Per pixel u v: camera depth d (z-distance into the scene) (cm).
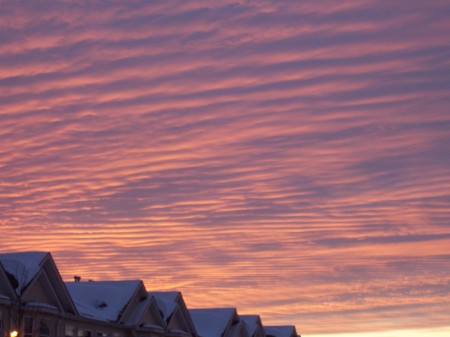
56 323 4534
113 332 5306
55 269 4528
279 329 9288
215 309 7600
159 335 5794
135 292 5559
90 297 5462
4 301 4103
